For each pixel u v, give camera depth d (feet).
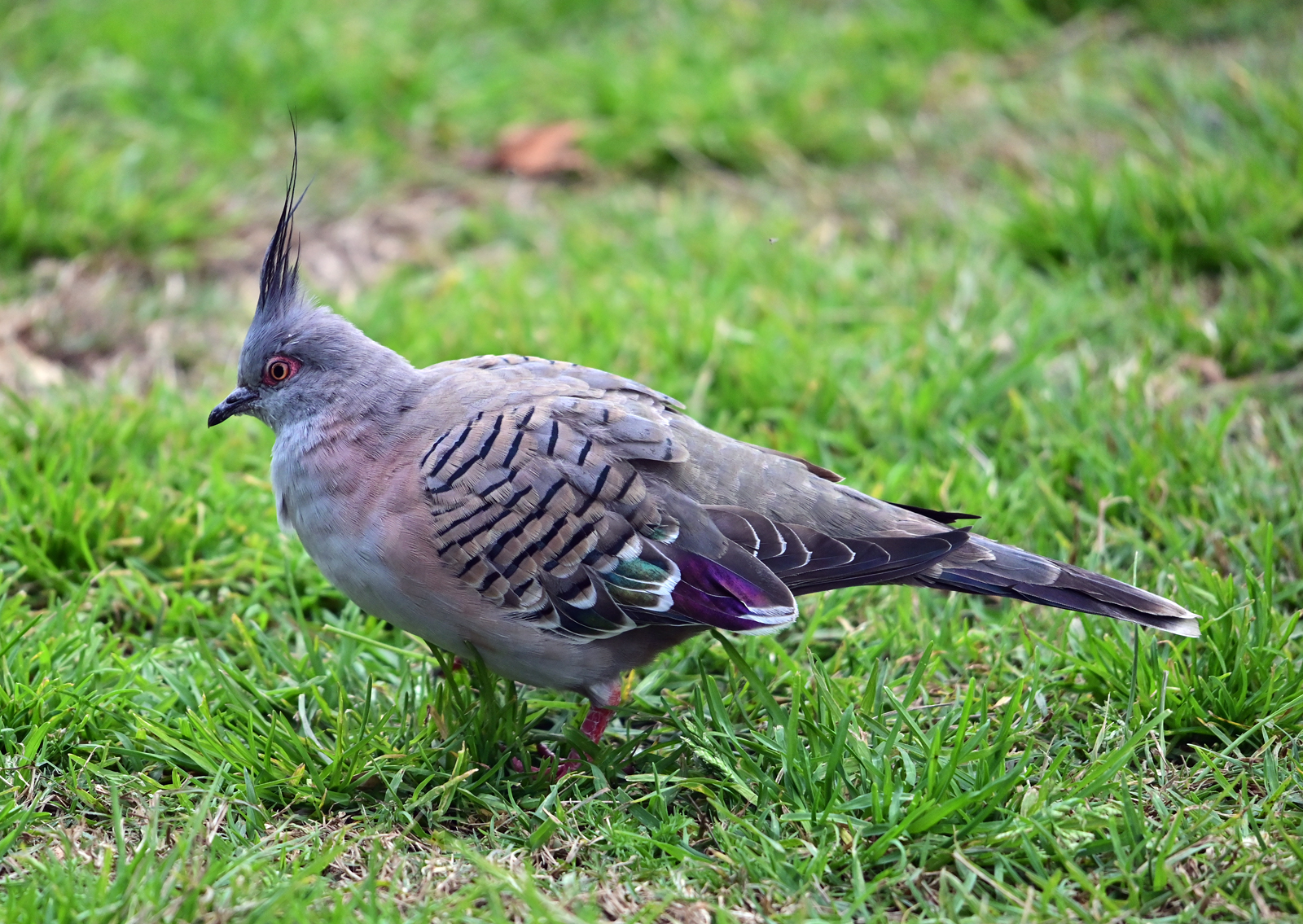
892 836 23.91
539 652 26.35
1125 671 28.17
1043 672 29.17
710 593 25.90
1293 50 51.83
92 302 42.65
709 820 25.98
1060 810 24.89
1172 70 51.65
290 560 32.24
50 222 43.83
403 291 44.01
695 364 39.55
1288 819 24.79
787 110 51.21
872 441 37.29
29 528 31.78
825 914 23.04
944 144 50.70
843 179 49.85
